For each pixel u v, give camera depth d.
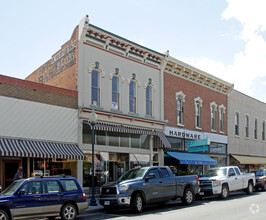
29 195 10.52
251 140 35.97
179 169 25.27
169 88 24.77
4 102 15.14
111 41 20.30
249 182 21.44
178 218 11.41
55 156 15.73
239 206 14.88
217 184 18.12
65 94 17.58
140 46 21.88
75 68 18.59
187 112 26.30
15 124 15.37
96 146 18.83
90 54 19.11
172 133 24.38
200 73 27.45
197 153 26.81
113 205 13.46
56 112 17.03
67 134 17.36
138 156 21.56
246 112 35.62
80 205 11.71
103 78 19.72
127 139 20.92
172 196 14.95
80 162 17.83
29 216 10.36
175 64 24.83
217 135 29.95
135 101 21.88
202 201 17.42
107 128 18.78
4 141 14.64
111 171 19.70
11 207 10.01
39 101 16.44
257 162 34.25
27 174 16.00
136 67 22.11
